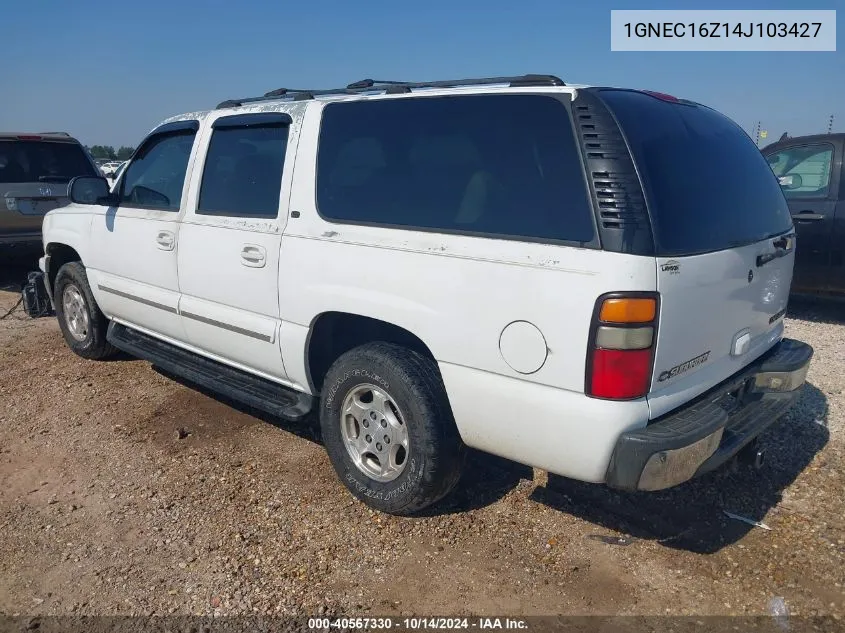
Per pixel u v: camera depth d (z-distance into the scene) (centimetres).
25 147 874
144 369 561
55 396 505
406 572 306
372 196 334
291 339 369
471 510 354
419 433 318
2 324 701
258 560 314
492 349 288
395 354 327
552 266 267
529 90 291
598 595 292
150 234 458
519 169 287
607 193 260
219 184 414
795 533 335
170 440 432
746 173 340
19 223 848
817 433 439
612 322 255
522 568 309
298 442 430
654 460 261
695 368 292
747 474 388
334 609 284
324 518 346
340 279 338
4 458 412
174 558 316
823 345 632
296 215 362
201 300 427
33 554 320
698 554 319
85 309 561
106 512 353
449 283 297
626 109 278
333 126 357
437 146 315
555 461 282
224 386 422
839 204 688
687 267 269
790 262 367
